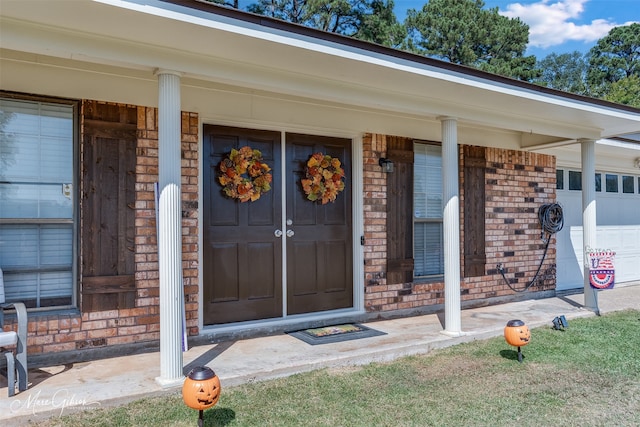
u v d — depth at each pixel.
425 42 23.28
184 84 4.13
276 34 3.09
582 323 5.23
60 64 3.62
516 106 4.82
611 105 5.21
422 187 5.73
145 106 3.97
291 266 4.87
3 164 3.54
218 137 4.51
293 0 18.22
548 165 6.89
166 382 3.12
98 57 2.97
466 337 4.51
